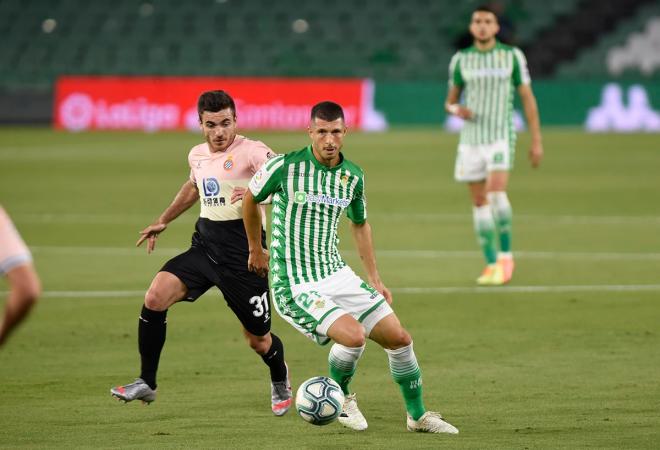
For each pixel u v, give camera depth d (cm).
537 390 2505
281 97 11812
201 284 2358
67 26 14712
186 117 12012
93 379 2644
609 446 2031
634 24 13612
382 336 2127
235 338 3128
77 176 7906
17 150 9850
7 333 1327
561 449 2012
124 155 9394
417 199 6612
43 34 14638
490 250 4012
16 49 14512
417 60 13738
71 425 2222
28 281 1318
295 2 14625
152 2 14838
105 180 7669
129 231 5359
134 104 12150
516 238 5128
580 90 11675
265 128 11794
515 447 2030
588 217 5834
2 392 2508
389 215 5938
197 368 2762
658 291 3797
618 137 10631
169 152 9625
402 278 4100
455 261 4491
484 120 4059
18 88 12612
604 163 8550
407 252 4725
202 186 2372
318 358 2888
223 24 14550
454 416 2286
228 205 2348
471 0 14350
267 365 2559
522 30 13675
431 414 2166
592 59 13425
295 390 2559
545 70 13438
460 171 4109
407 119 11919
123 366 2781
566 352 2909
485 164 4066
